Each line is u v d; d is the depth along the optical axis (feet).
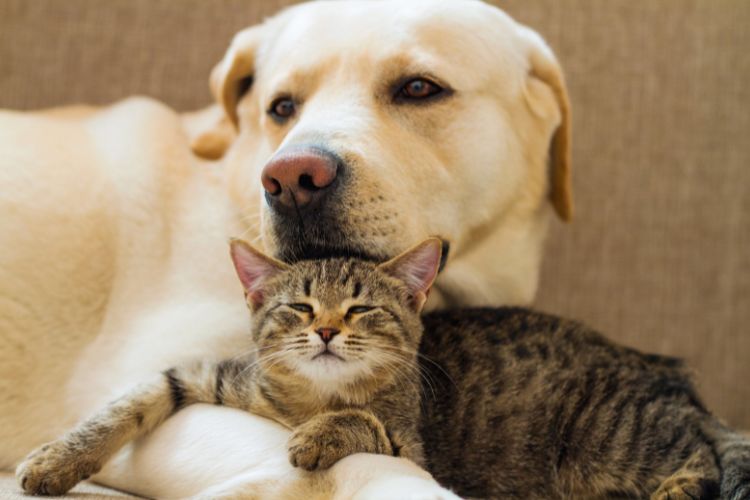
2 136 3.06
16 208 2.94
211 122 3.22
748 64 3.67
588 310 3.66
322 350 2.51
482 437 2.66
